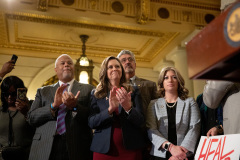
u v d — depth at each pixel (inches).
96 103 88.4
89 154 88.2
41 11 228.8
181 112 88.7
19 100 99.8
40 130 89.4
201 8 275.1
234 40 18.0
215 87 60.7
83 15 240.1
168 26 261.6
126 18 252.1
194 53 22.9
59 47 325.4
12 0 222.8
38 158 83.7
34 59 324.5
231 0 56.9
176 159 77.5
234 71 21.7
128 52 127.1
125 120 82.8
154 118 91.7
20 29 285.4
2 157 93.2
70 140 84.8
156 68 346.3
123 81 93.6
